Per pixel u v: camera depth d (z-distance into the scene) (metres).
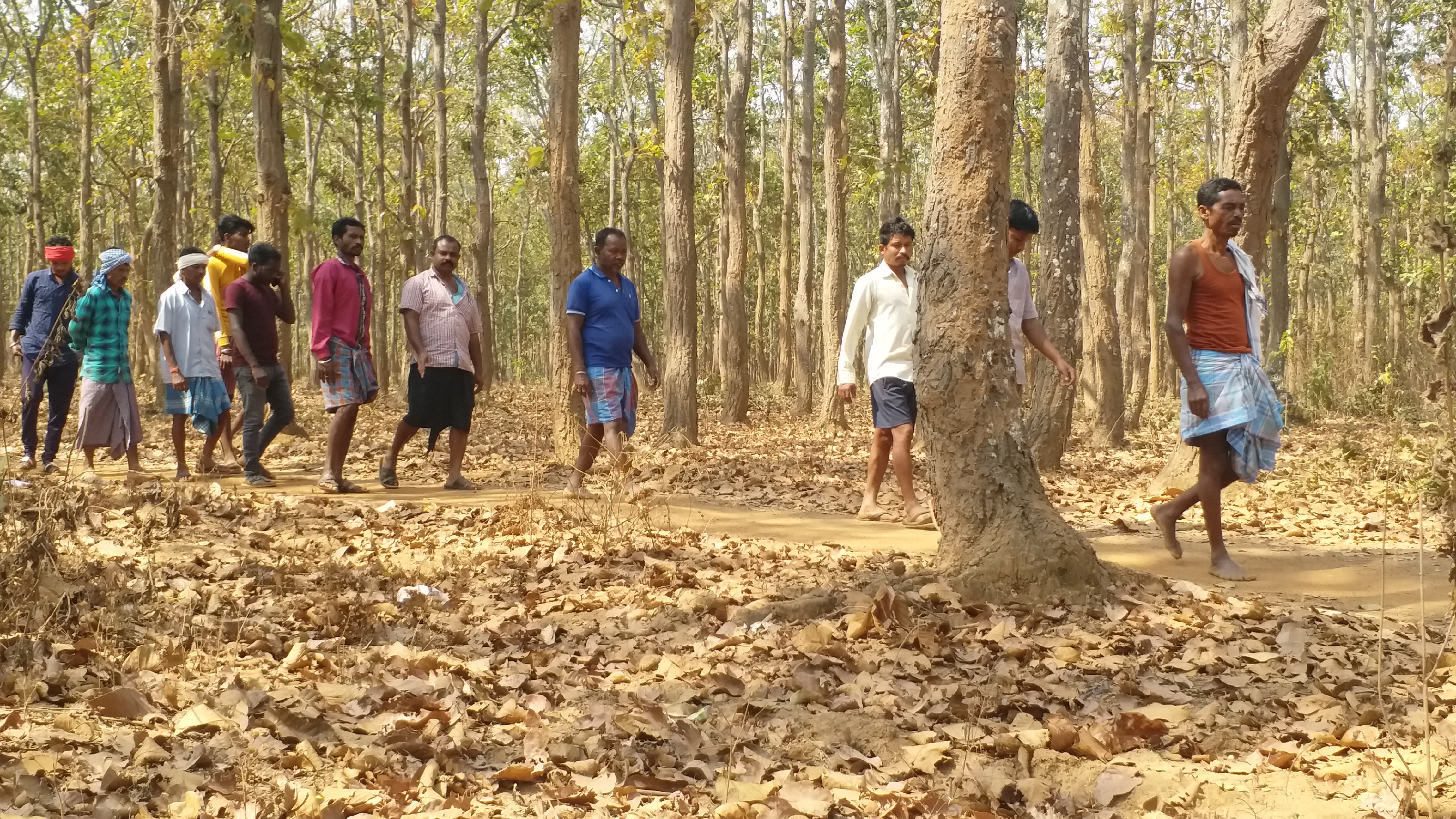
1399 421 9.95
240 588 5.40
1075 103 11.69
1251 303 5.84
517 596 5.61
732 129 19.72
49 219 36.41
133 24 22.84
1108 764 3.51
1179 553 6.36
